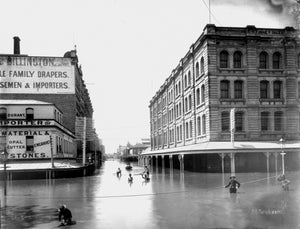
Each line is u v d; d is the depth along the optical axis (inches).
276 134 1615.4
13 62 2208.4
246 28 1664.6
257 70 1651.1
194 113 1909.4
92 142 3405.5
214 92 1626.5
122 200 795.4
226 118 1628.9
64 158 1905.8
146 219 554.6
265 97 1656.0
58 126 1759.4
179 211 623.8
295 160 1263.5
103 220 554.3
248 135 1615.4
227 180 1245.1
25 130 1674.5
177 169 2347.4
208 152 1491.1
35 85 2228.1
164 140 2942.9
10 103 1715.1
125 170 2541.8
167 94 2790.4
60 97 2262.6
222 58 1670.8
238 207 642.2
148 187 1103.6
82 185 1213.1
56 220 564.1
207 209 633.6
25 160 1656.0
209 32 1649.9
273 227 448.5
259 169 1625.2
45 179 1508.4
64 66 2274.9
